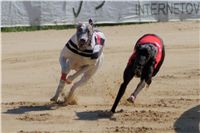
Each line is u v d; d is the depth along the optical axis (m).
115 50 20.33
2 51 19.80
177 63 18.56
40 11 24.11
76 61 12.77
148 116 12.41
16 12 23.66
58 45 20.88
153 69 12.30
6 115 12.33
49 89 14.96
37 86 15.27
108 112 12.33
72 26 24.70
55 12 24.38
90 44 12.55
